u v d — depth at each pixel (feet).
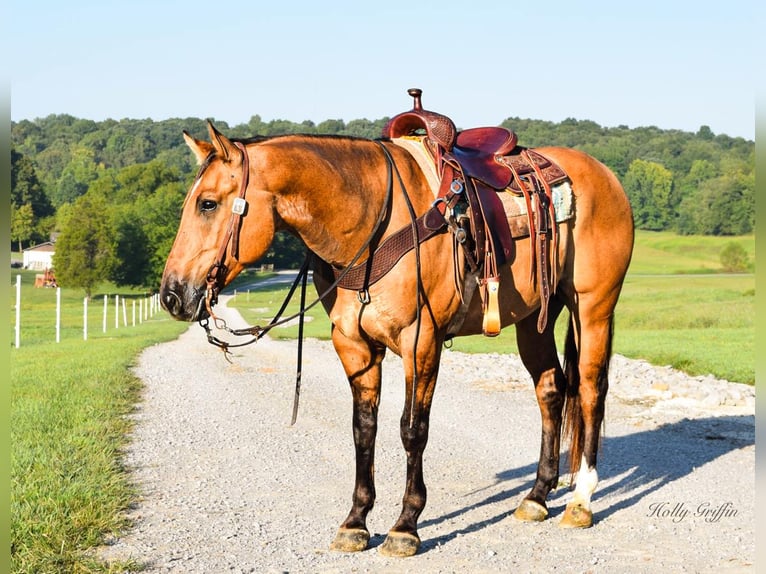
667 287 184.65
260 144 16.98
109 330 110.32
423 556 17.60
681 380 44.60
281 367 54.60
